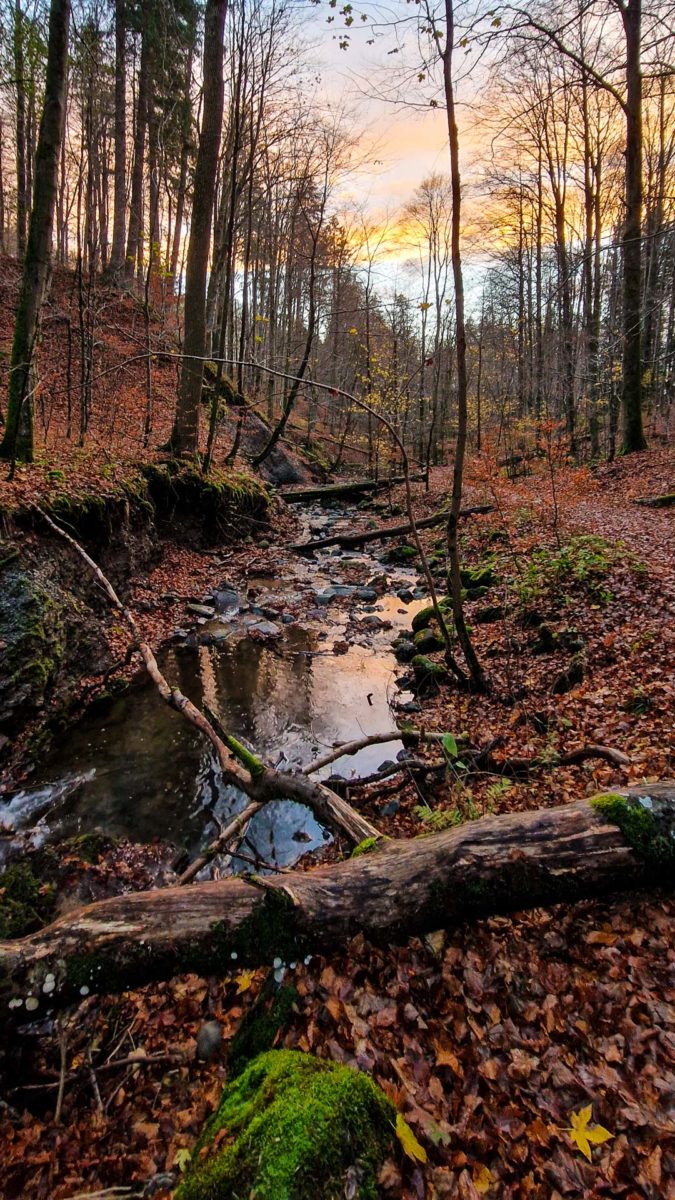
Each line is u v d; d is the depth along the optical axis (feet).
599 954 9.39
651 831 9.71
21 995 8.35
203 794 18.72
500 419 93.56
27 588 22.29
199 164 42.55
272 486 67.31
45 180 27.35
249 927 9.25
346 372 114.32
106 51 53.57
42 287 28.50
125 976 8.77
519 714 20.08
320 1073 7.30
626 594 25.67
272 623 34.37
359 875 10.00
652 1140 6.91
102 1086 8.82
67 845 15.43
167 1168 7.41
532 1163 6.88
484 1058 8.14
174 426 47.16
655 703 17.47
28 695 20.17
